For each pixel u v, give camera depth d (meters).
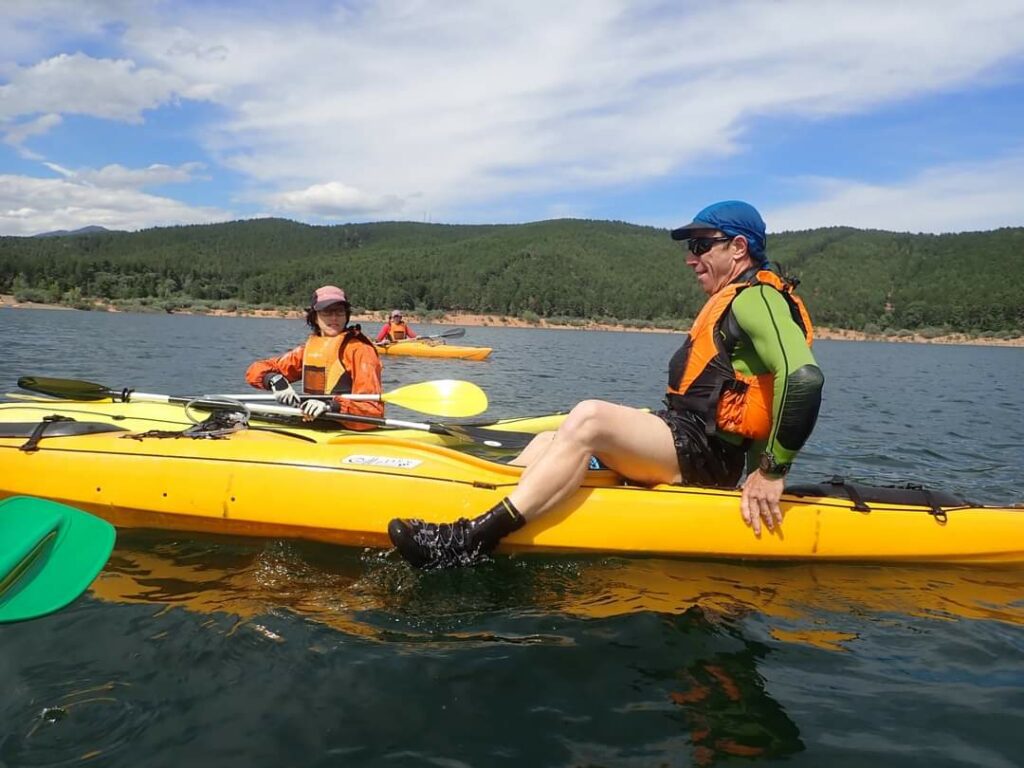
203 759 1.79
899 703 2.20
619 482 3.41
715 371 3.17
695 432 3.27
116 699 2.01
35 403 4.30
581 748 1.92
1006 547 3.35
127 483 3.37
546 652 2.40
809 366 2.78
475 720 2.02
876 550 3.29
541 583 2.96
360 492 3.26
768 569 3.22
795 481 5.41
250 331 29.17
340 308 5.00
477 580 2.95
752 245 3.24
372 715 2.01
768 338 2.89
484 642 2.44
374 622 2.55
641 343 39.28
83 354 14.15
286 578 2.91
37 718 1.91
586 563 3.17
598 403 3.13
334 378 4.89
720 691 2.22
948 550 3.33
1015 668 2.44
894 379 18.34
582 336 49.12
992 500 4.99
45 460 3.45
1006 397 13.74
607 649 2.44
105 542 2.41
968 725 2.10
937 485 5.40
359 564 3.08
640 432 3.18
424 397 4.89
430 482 3.28
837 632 2.66
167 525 3.39
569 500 3.22
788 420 2.84
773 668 2.38
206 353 16.05
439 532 3.00
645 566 3.18
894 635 2.66
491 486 3.27
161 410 4.40
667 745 1.95
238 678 2.15
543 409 9.05
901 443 7.38
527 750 1.90
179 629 2.42
